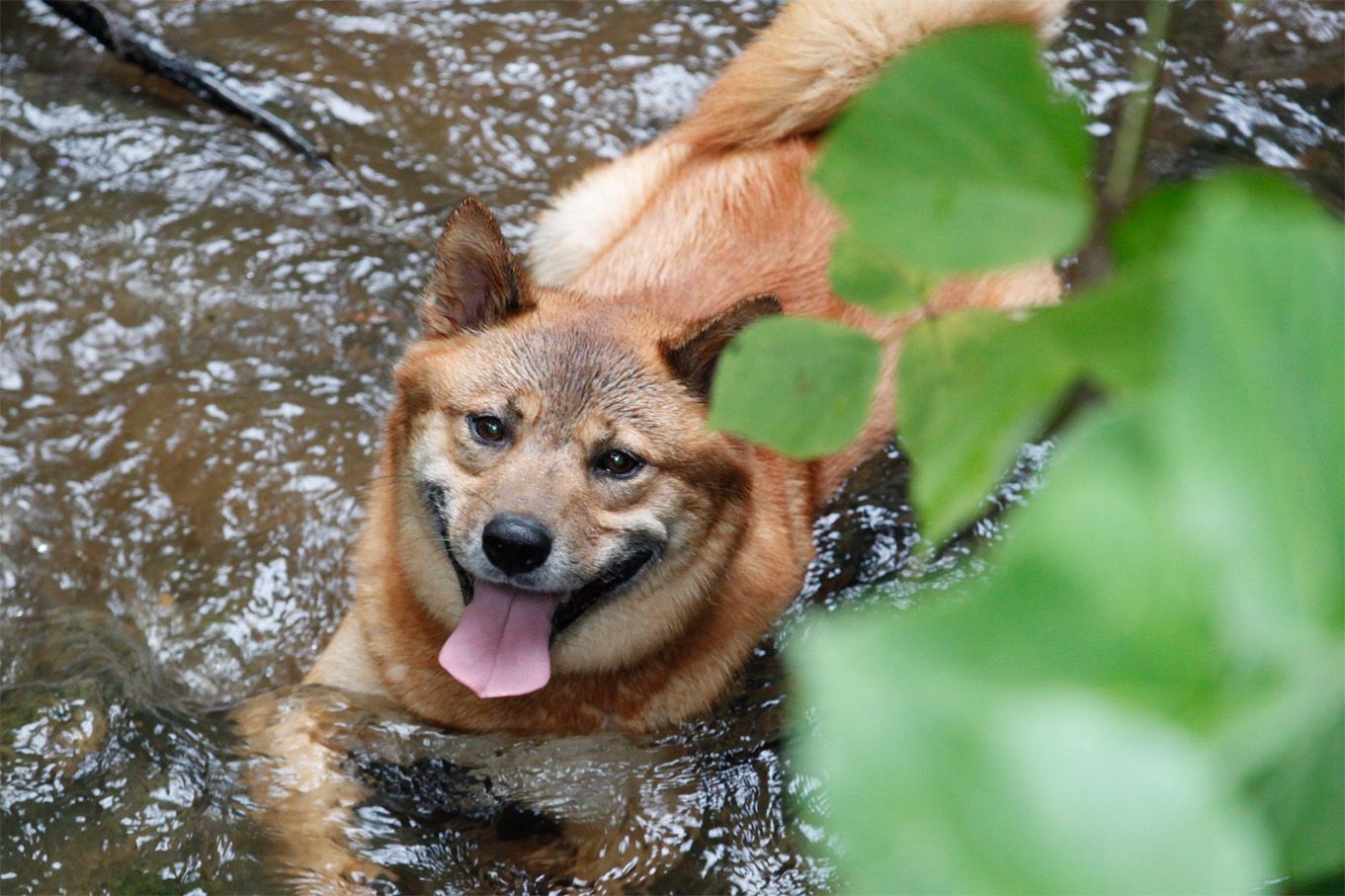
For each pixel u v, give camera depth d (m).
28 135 8.60
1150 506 0.73
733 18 9.67
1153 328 0.97
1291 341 0.72
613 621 5.82
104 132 8.66
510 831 5.60
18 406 7.18
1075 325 1.02
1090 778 0.68
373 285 7.95
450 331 5.89
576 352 5.53
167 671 6.15
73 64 9.18
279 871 5.28
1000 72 0.96
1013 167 0.97
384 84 9.12
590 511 5.40
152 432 7.11
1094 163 1.05
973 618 0.71
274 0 9.72
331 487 6.94
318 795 5.64
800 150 7.51
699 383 5.62
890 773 0.69
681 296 6.66
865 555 6.48
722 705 6.10
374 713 6.04
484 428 5.52
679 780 5.77
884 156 0.98
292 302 7.82
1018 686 0.70
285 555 6.67
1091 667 0.70
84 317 7.63
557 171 8.70
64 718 5.66
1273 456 0.71
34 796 5.37
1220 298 0.73
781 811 5.56
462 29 9.55
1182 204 0.97
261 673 6.23
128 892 5.11
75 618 6.28
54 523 6.67
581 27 9.59
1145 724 0.69
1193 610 0.71
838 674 0.71
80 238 8.02
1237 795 0.69
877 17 7.26
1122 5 9.23
